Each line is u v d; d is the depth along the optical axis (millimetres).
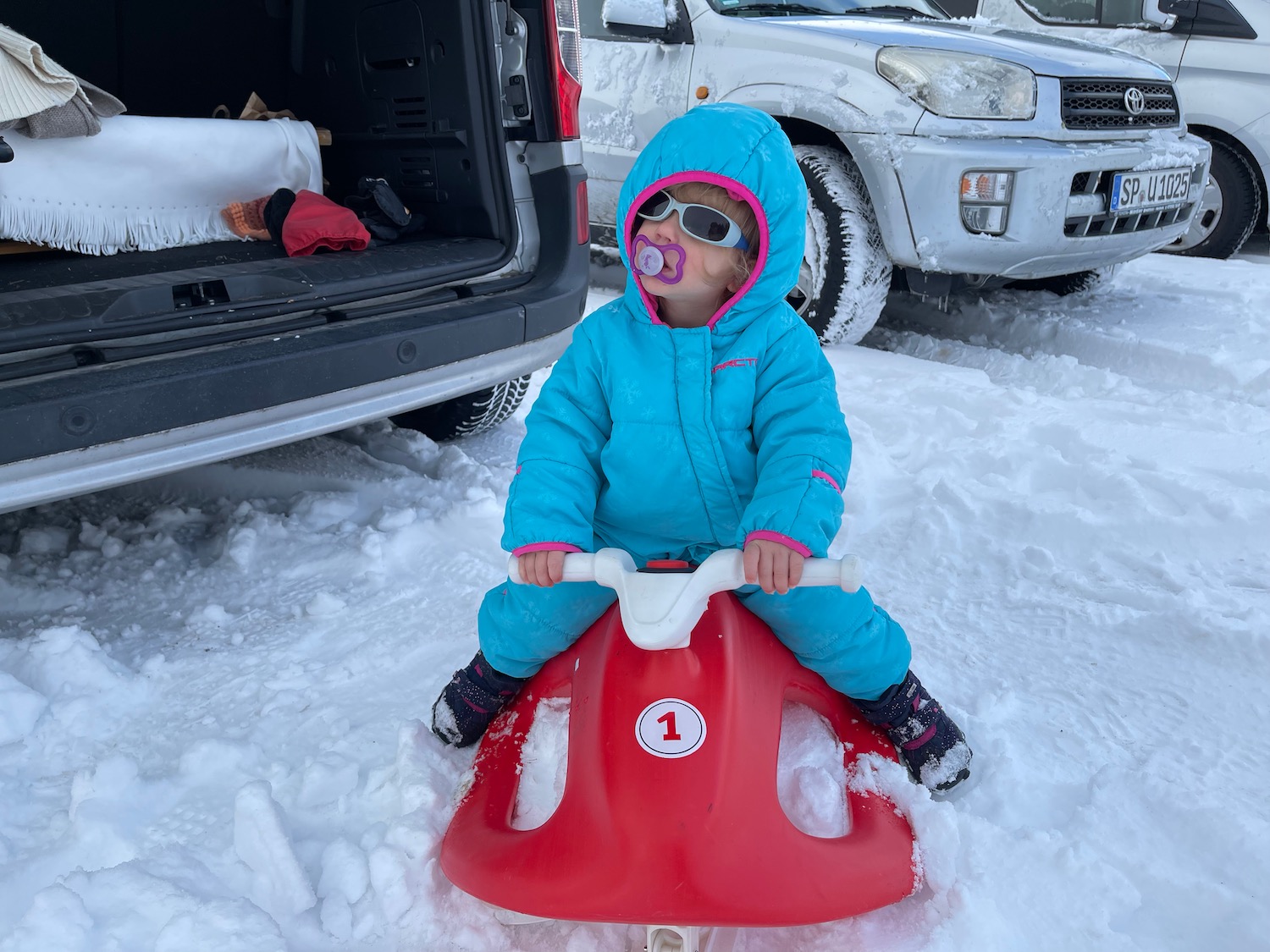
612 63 5219
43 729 2055
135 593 2625
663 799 1372
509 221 2959
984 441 3381
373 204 3260
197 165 3262
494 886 1418
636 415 1611
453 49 2998
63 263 2932
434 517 2969
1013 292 5430
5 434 1900
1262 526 2734
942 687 2152
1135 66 4723
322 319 2473
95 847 1733
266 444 2303
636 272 1598
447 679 2219
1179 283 5426
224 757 1953
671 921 1322
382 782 1834
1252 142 6320
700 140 1524
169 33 3762
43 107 2844
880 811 1620
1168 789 1777
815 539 1375
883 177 4289
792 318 1642
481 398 3484
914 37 4461
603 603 1680
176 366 2139
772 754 1495
